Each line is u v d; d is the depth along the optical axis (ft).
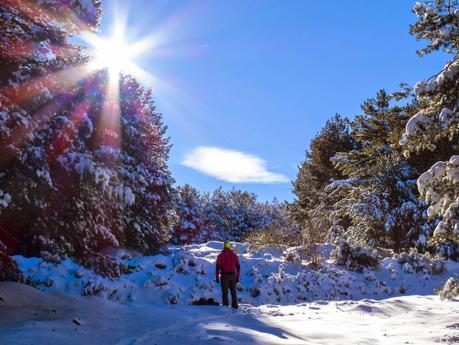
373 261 53.98
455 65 25.99
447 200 25.54
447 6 27.22
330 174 129.29
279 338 21.49
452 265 58.29
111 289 32.63
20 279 29.89
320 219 71.10
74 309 26.73
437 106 27.17
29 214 34.42
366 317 31.07
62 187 36.32
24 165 30.83
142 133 59.57
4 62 29.99
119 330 22.93
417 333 23.62
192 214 125.18
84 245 36.94
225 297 34.73
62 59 35.19
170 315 28.53
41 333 19.98
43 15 31.24
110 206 46.60
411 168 81.00
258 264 49.11
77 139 38.91
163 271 39.88
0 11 29.55
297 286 44.86
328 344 20.93
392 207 78.23
